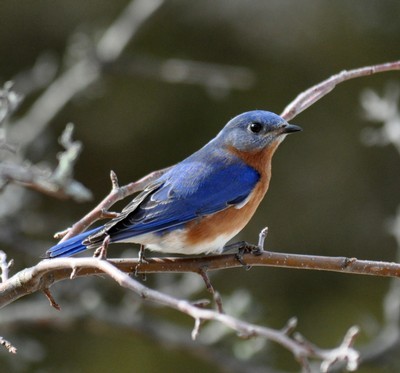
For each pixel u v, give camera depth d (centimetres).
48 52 1535
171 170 888
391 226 1259
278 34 1550
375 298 1494
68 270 694
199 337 1237
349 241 1540
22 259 1335
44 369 1374
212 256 744
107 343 1452
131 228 813
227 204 869
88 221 751
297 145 1550
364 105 1233
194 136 1524
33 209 1373
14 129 1343
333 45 1550
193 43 1550
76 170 1505
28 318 1227
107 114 1522
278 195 1544
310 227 1539
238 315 1189
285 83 1544
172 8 1542
